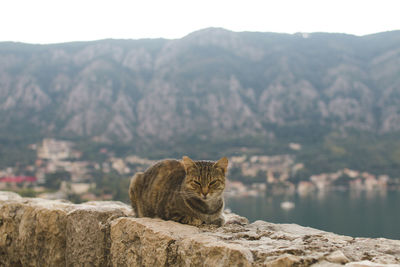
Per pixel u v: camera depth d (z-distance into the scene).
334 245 2.99
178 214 3.84
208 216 3.99
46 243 4.11
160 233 3.14
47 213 4.09
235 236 3.28
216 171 4.10
